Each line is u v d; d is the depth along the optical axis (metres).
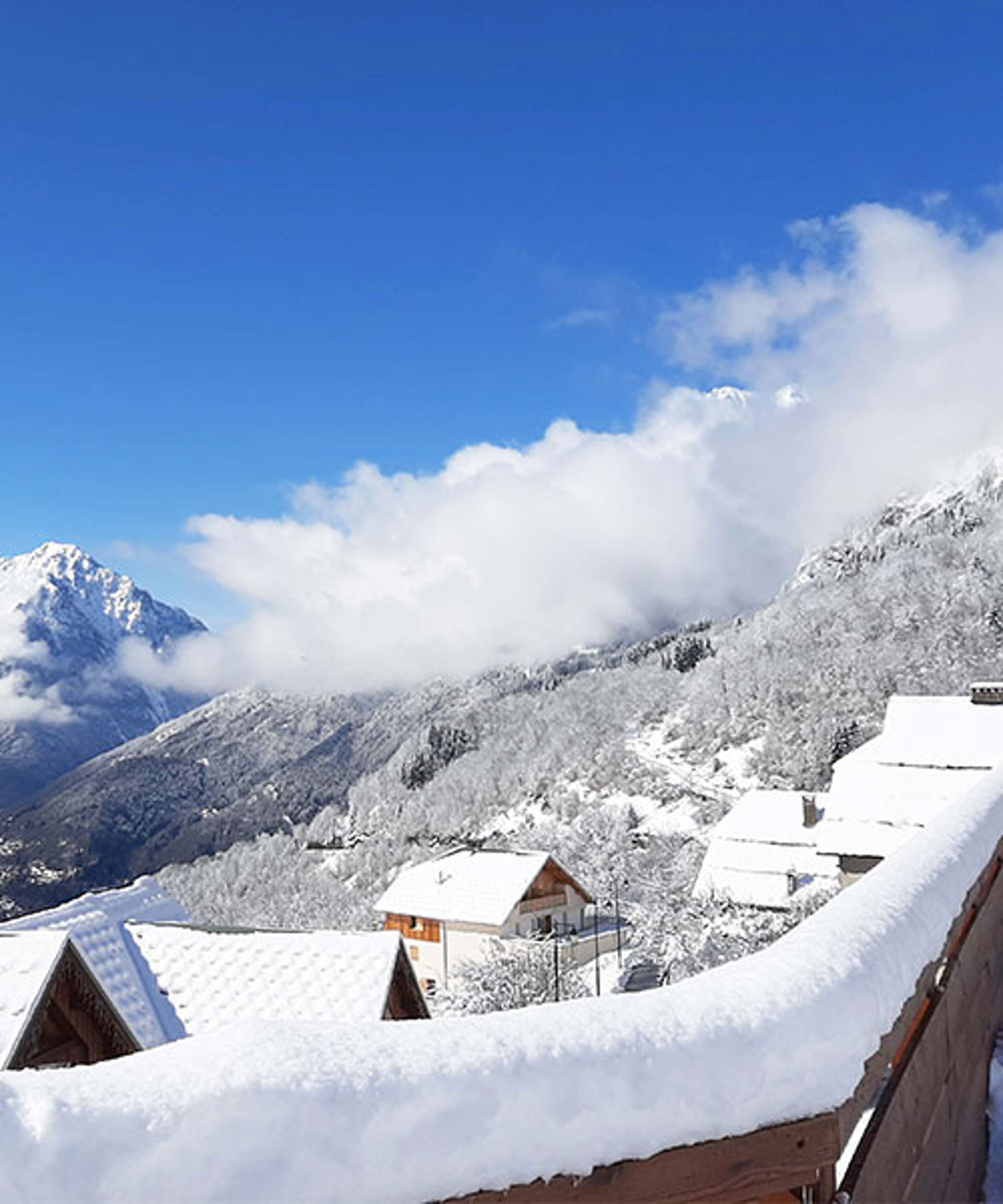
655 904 36.59
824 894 27.41
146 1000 10.83
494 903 35.59
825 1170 1.73
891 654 78.25
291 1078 1.20
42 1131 1.02
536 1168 1.35
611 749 88.00
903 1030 2.17
